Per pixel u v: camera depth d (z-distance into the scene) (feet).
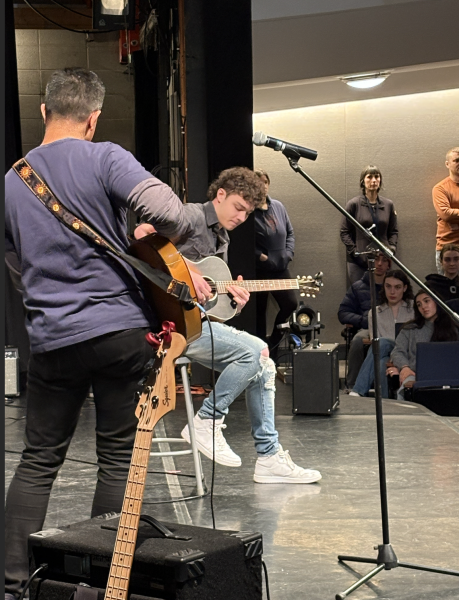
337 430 16.39
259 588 6.82
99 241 7.39
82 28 28.40
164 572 6.10
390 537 10.07
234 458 12.18
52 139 7.75
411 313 22.90
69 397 7.73
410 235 32.60
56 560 6.67
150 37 25.43
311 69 25.67
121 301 7.48
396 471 13.17
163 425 16.74
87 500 11.55
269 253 26.55
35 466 7.78
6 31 22.11
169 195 7.32
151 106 27.25
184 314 7.64
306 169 33.17
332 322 33.27
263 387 12.32
